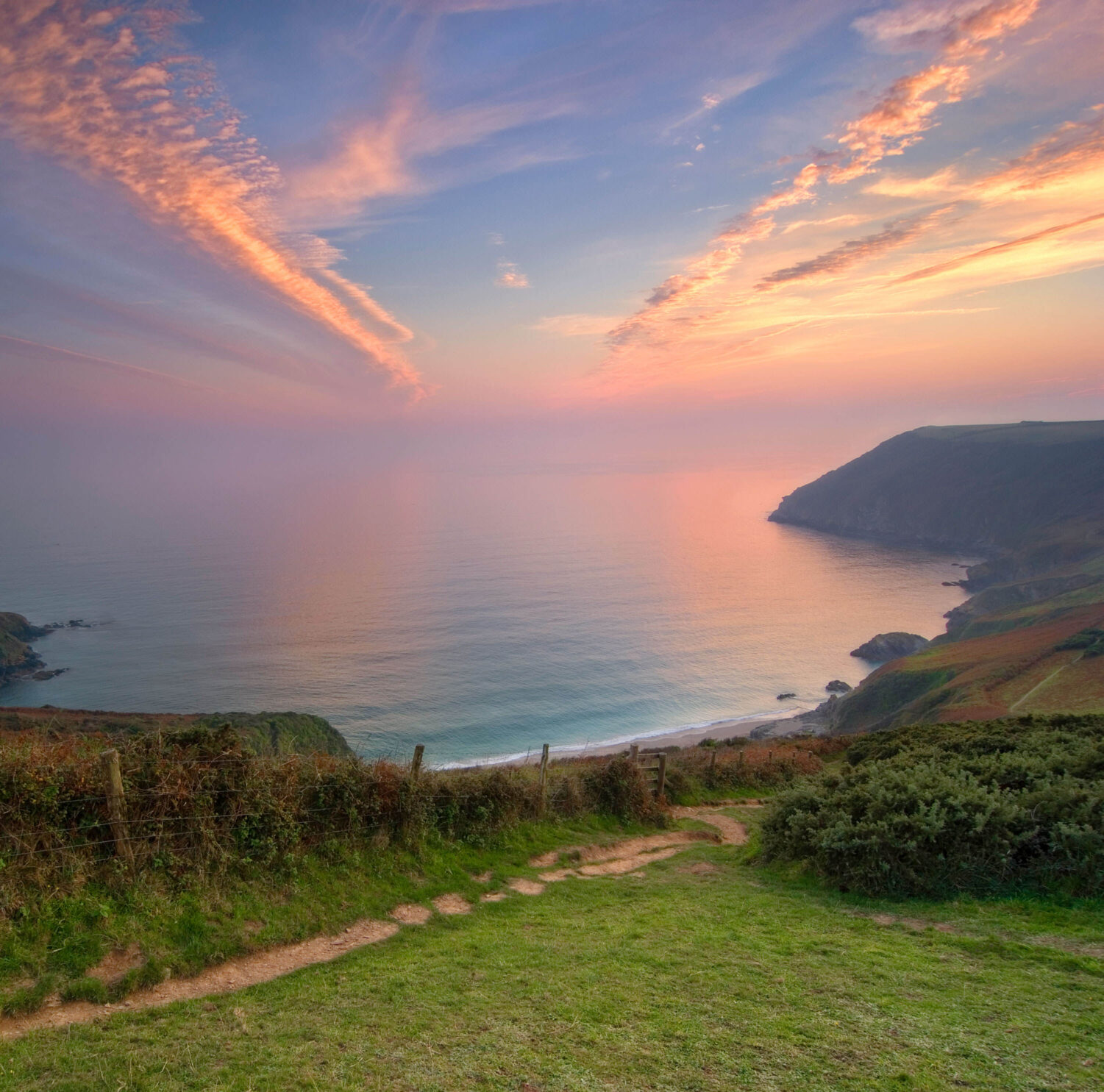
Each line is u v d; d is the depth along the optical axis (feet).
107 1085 17.72
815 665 480.23
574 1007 22.61
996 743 62.18
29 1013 22.34
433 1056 19.27
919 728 98.94
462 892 38.58
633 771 62.75
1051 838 35.19
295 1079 17.95
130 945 26.25
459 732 323.37
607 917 35.22
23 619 486.38
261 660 433.48
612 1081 17.76
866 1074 17.98
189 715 196.44
